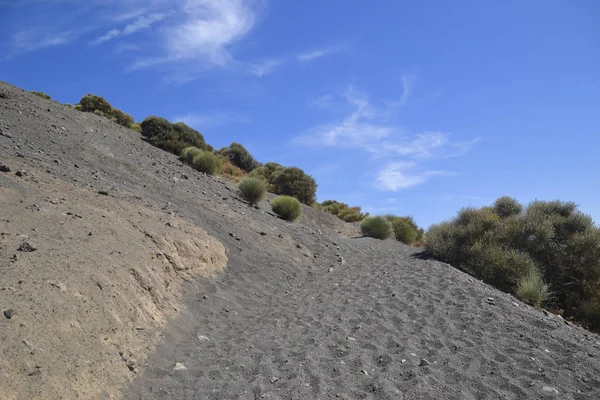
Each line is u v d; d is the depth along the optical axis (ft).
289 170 88.38
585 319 32.81
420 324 24.07
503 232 42.09
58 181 28.91
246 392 15.62
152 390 15.48
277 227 48.60
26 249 17.51
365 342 20.97
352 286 32.96
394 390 16.02
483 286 33.19
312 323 24.07
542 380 17.56
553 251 39.29
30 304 14.32
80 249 19.63
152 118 78.43
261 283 32.07
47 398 11.90
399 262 42.19
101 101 92.43
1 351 12.08
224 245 35.04
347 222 92.53
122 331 17.11
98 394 13.62
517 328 23.59
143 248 23.91
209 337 21.44
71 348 14.14
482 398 16.02
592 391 16.75
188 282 26.45
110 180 37.09
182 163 65.41
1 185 23.48
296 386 15.98
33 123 44.80
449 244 42.93
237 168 94.07
